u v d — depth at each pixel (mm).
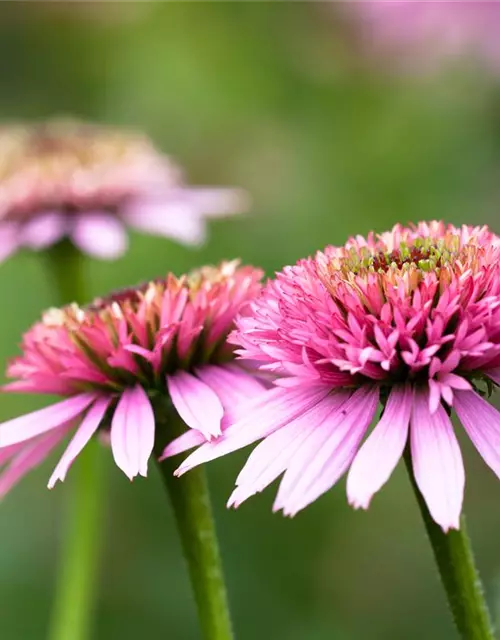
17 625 786
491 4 823
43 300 846
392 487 844
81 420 553
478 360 499
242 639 780
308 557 805
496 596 557
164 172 739
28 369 544
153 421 528
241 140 893
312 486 490
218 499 791
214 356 541
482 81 838
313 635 782
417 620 813
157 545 809
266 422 505
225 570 785
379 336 497
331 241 844
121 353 535
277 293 515
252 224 866
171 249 845
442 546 510
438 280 503
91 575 667
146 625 790
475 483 819
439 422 494
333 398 505
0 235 699
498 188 835
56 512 829
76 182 703
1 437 535
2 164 723
